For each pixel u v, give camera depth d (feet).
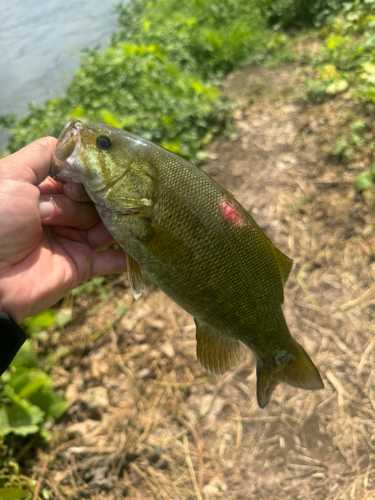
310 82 2.97
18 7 5.63
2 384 1.48
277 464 1.38
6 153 2.71
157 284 0.99
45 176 1.04
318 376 1.06
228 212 0.92
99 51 4.21
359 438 1.39
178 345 1.72
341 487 1.31
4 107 3.53
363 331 1.64
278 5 4.52
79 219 1.07
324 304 1.76
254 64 3.81
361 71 2.77
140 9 5.30
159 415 1.54
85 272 1.15
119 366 1.69
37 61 4.17
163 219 0.93
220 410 1.52
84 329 1.85
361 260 1.87
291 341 1.07
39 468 1.43
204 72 3.81
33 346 1.79
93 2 5.53
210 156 2.74
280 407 1.50
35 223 1.00
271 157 2.54
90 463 1.44
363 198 2.06
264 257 0.97
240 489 1.35
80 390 1.64
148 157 0.93
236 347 1.04
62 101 3.16
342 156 2.32
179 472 1.40
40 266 1.05
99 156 0.93
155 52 3.67
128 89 3.17
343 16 3.82
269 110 2.96
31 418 1.44
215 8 4.79
